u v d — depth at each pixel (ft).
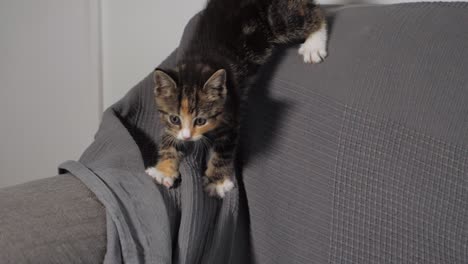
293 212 3.94
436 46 3.54
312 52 4.01
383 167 3.56
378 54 3.72
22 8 6.79
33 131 7.53
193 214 3.60
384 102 3.59
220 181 4.01
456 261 3.34
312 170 3.84
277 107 4.07
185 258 3.50
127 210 3.34
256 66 4.35
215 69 4.12
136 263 3.18
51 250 2.99
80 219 3.22
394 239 3.53
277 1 4.43
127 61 6.73
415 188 3.46
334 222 3.75
